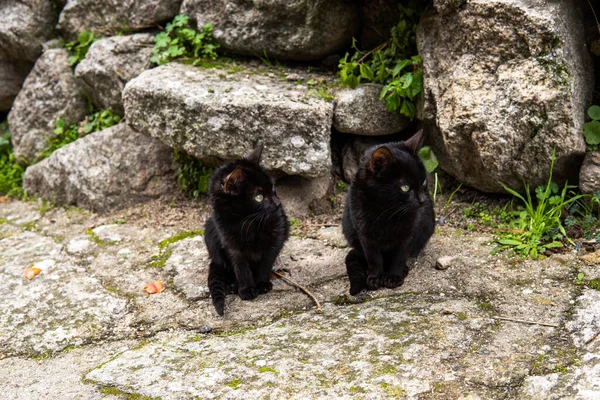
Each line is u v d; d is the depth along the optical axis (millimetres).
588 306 1890
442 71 2189
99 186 2428
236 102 2211
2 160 2754
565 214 2119
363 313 1939
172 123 2273
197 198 2414
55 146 2617
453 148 2172
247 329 1947
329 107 2236
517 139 2090
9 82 2787
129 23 2557
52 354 1932
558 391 1729
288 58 2443
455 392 1745
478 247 2098
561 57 2051
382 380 1773
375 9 2377
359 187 1994
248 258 2041
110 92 2529
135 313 2018
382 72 2297
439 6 2145
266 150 2217
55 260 2215
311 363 1822
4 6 2674
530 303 1920
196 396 1778
